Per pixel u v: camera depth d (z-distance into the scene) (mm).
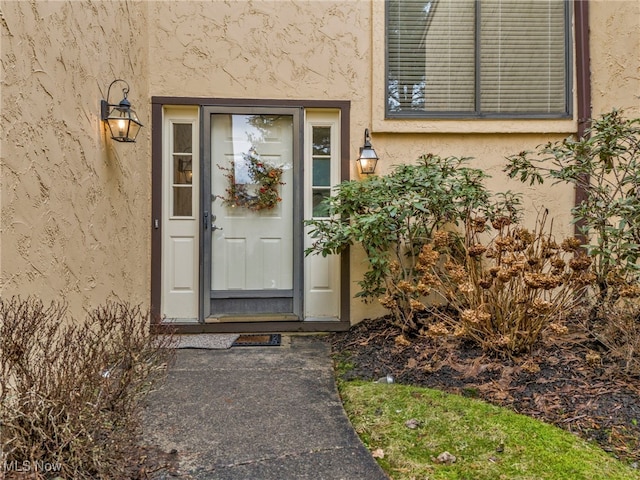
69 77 2271
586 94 3844
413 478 1573
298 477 1595
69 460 1423
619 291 2473
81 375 1542
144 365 1789
